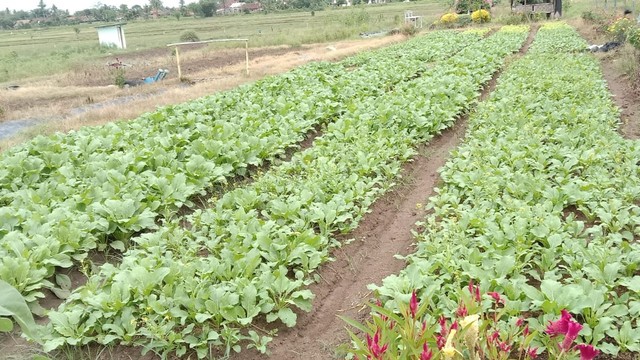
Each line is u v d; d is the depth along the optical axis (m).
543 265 5.38
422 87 13.23
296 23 63.41
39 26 99.56
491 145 8.71
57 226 6.38
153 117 11.66
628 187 6.96
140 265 5.41
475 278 5.00
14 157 8.88
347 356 4.62
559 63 16.86
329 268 6.13
